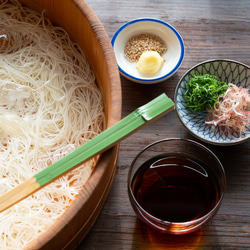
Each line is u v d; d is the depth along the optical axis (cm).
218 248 84
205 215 78
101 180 75
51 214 80
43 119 85
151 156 83
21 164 83
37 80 87
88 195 74
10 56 88
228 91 89
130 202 82
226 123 88
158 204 83
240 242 84
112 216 85
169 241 84
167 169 85
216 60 90
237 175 87
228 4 97
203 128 89
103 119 85
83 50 88
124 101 91
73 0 82
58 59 88
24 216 80
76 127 85
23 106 86
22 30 89
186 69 93
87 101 86
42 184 75
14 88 86
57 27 90
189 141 82
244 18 96
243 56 94
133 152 88
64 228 72
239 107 89
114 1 97
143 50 94
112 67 79
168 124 90
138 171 83
